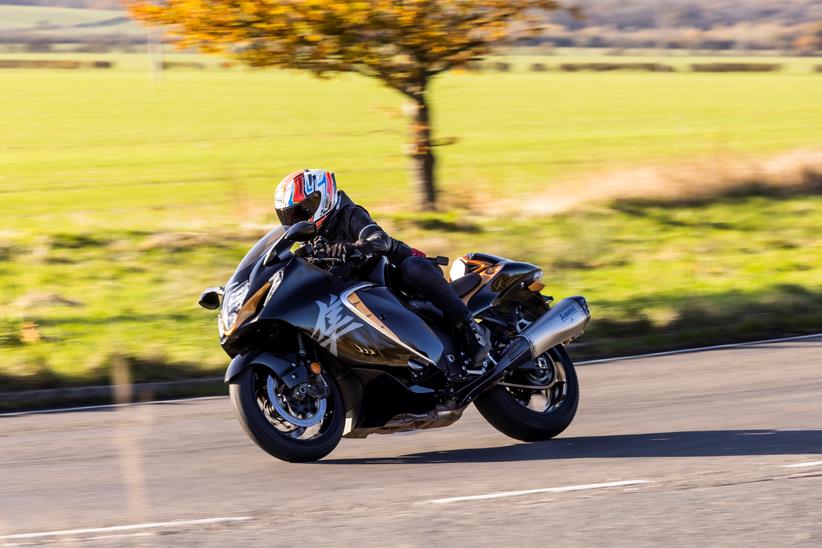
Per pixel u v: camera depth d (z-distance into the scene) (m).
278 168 96.19
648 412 25.45
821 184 73.25
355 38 57.06
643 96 198.50
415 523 16.61
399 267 21.69
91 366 31.83
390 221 59.62
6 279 48.19
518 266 23.84
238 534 16.23
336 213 21.02
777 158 78.38
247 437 23.61
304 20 56.53
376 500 17.97
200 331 37.72
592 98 193.88
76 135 132.62
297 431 20.69
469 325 21.72
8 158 107.88
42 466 21.58
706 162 77.19
